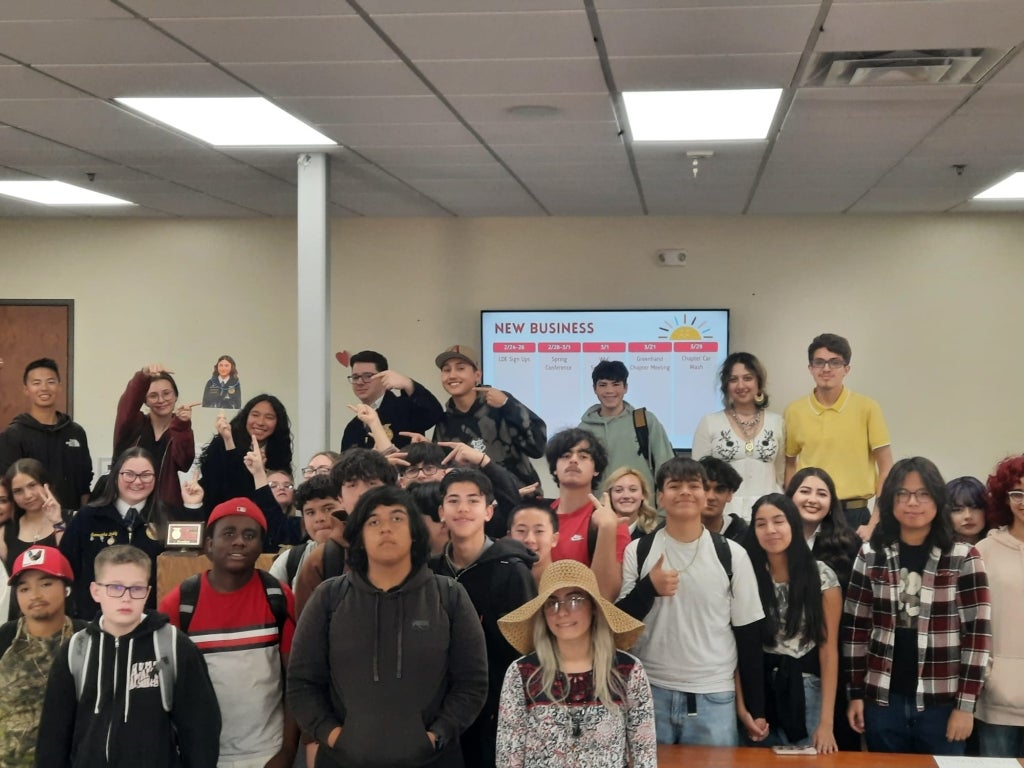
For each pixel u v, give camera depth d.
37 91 4.59
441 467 4.03
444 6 3.53
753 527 3.51
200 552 4.09
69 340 8.08
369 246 8.00
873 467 5.52
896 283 7.66
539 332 7.83
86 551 4.08
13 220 8.07
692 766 3.05
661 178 6.42
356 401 7.97
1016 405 7.56
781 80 4.39
